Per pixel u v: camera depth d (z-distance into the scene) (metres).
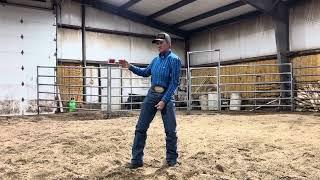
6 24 12.46
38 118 9.94
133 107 14.87
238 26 15.16
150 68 3.95
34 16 13.02
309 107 11.62
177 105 15.91
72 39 14.33
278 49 12.60
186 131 6.48
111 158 4.23
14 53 12.57
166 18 16.30
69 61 14.16
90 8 14.92
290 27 12.76
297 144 4.95
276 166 3.78
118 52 15.75
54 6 13.44
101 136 5.78
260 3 12.11
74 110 12.85
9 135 6.33
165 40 3.76
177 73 3.69
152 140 5.38
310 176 3.39
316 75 10.98
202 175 3.46
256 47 14.29
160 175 3.48
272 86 13.29
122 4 15.21
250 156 4.27
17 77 12.59
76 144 5.12
